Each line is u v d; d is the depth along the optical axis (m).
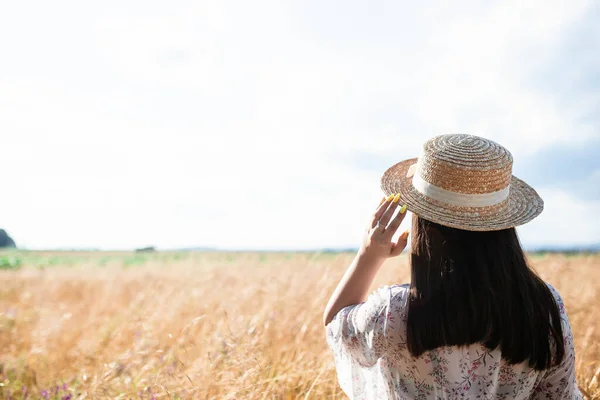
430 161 1.46
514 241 1.46
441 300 1.38
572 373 1.46
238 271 7.73
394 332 1.41
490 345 1.39
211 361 3.04
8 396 3.45
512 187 1.61
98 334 4.89
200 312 4.91
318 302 4.59
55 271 13.14
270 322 4.06
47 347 4.88
